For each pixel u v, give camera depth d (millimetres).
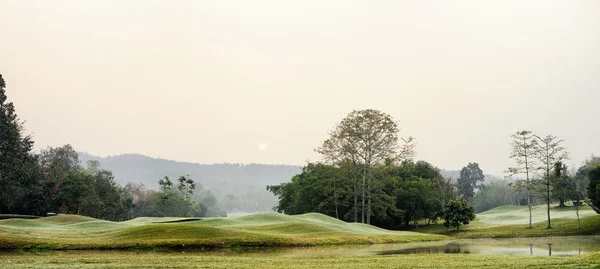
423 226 90812
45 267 20406
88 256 27703
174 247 34844
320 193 89750
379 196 83875
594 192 63688
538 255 29062
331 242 42469
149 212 149375
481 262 22250
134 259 24766
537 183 70750
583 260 21109
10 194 82562
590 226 62281
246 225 53781
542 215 89438
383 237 49250
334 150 84750
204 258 25594
